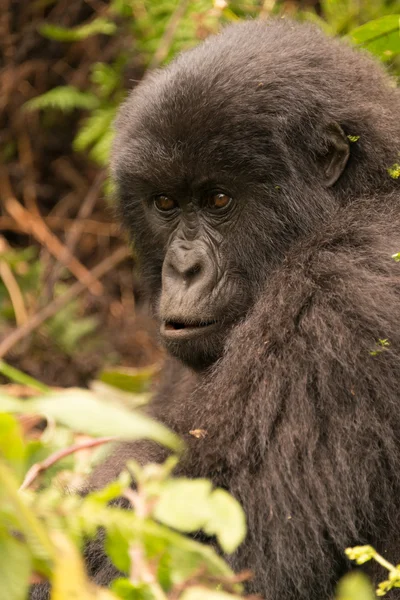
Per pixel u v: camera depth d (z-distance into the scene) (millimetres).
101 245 15727
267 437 6504
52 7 15641
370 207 7527
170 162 7738
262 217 7723
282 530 6312
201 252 7809
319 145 7719
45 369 13703
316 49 8109
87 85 15234
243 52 7895
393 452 6398
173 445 3408
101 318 15148
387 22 9367
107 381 11438
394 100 8328
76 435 8602
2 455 3346
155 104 7801
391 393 6406
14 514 3285
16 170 15984
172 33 12227
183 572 3787
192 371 8281
